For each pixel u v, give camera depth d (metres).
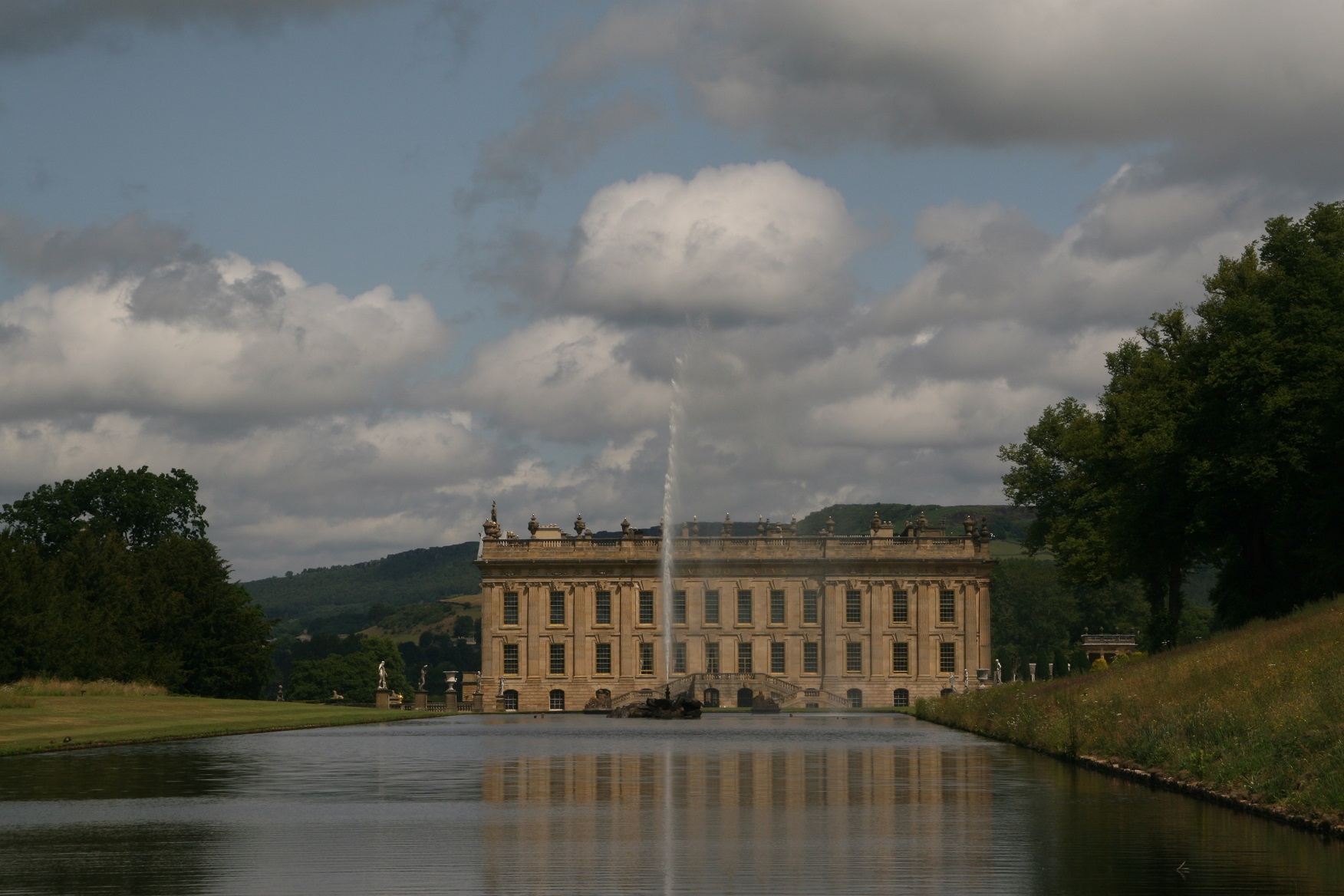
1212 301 93.44
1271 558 87.38
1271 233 90.31
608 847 28.61
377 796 38.59
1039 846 28.45
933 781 42.50
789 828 31.42
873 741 66.50
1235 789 35.66
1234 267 92.75
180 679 122.44
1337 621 57.31
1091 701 56.47
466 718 106.94
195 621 130.25
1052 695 66.94
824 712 131.12
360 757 53.97
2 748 55.28
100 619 115.31
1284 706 39.78
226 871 25.86
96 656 111.19
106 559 125.00
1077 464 116.06
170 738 64.81
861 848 28.28
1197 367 90.44
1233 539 92.19
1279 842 28.84
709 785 41.75
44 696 93.50
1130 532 92.06
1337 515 78.56
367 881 24.75
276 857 27.45
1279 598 84.12
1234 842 28.95
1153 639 93.31
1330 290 83.38
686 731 79.94
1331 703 37.91
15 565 108.25
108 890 23.98
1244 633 69.62
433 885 24.38
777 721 98.75
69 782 42.59
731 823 32.31
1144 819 32.62
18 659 100.81
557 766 49.28
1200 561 101.12
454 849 28.33
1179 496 87.50
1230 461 80.75
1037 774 44.88
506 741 66.50
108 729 69.00
